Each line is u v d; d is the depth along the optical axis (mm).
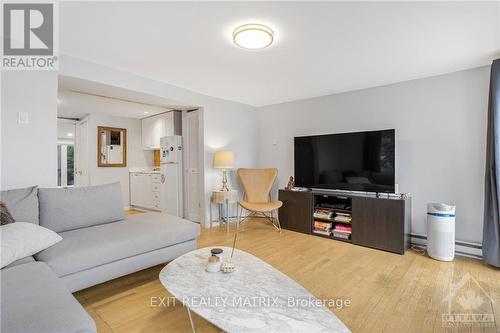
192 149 4484
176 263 1736
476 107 2871
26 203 1961
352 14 1872
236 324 1082
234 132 4535
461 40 2266
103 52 2514
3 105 2211
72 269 1697
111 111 5141
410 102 3314
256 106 4957
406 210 3016
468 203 2906
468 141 2916
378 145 3297
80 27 2053
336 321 1104
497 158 2469
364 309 1813
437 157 3113
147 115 5625
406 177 3336
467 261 2707
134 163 6047
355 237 3281
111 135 5668
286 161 4602
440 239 2715
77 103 4426
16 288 1171
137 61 2736
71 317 974
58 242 1843
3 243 1471
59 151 5992
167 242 2264
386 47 2410
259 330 1044
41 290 1163
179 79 3332
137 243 2053
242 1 1723
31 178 2340
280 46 2389
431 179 3154
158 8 1799
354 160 3510
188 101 3791
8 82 2236
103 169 5535
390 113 3477
